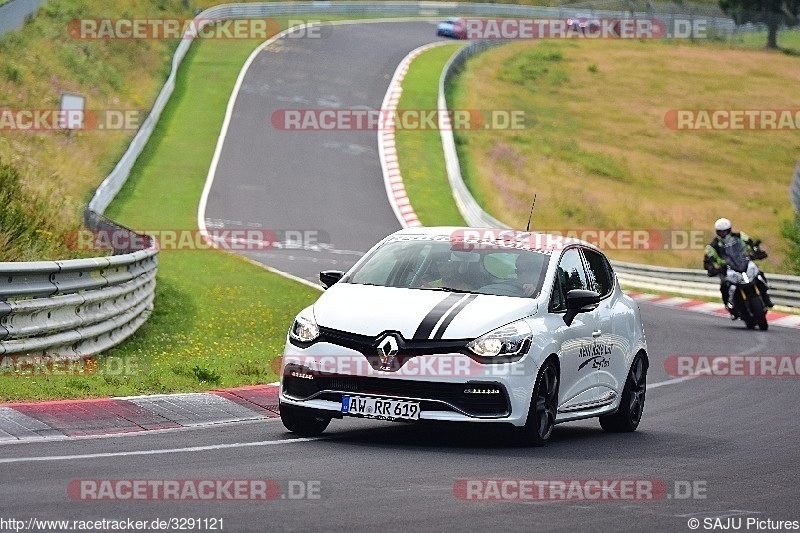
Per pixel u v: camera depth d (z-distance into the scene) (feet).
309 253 388.16
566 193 587.27
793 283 331.77
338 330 107.45
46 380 126.82
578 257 126.82
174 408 120.88
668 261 510.99
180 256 341.41
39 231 200.75
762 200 628.69
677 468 105.09
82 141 485.15
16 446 96.02
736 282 271.08
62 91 525.75
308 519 75.05
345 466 95.45
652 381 183.73
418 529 73.97
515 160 626.64
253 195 488.44
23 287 140.15
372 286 116.06
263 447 103.40
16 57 522.47
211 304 241.14
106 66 605.73
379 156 576.20
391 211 492.13
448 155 574.56
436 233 123.75
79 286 156.87
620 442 122.31
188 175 504.02
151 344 184.96
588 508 83.71
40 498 77.10
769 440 127.13
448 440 113.70
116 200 445.37
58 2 645.10
